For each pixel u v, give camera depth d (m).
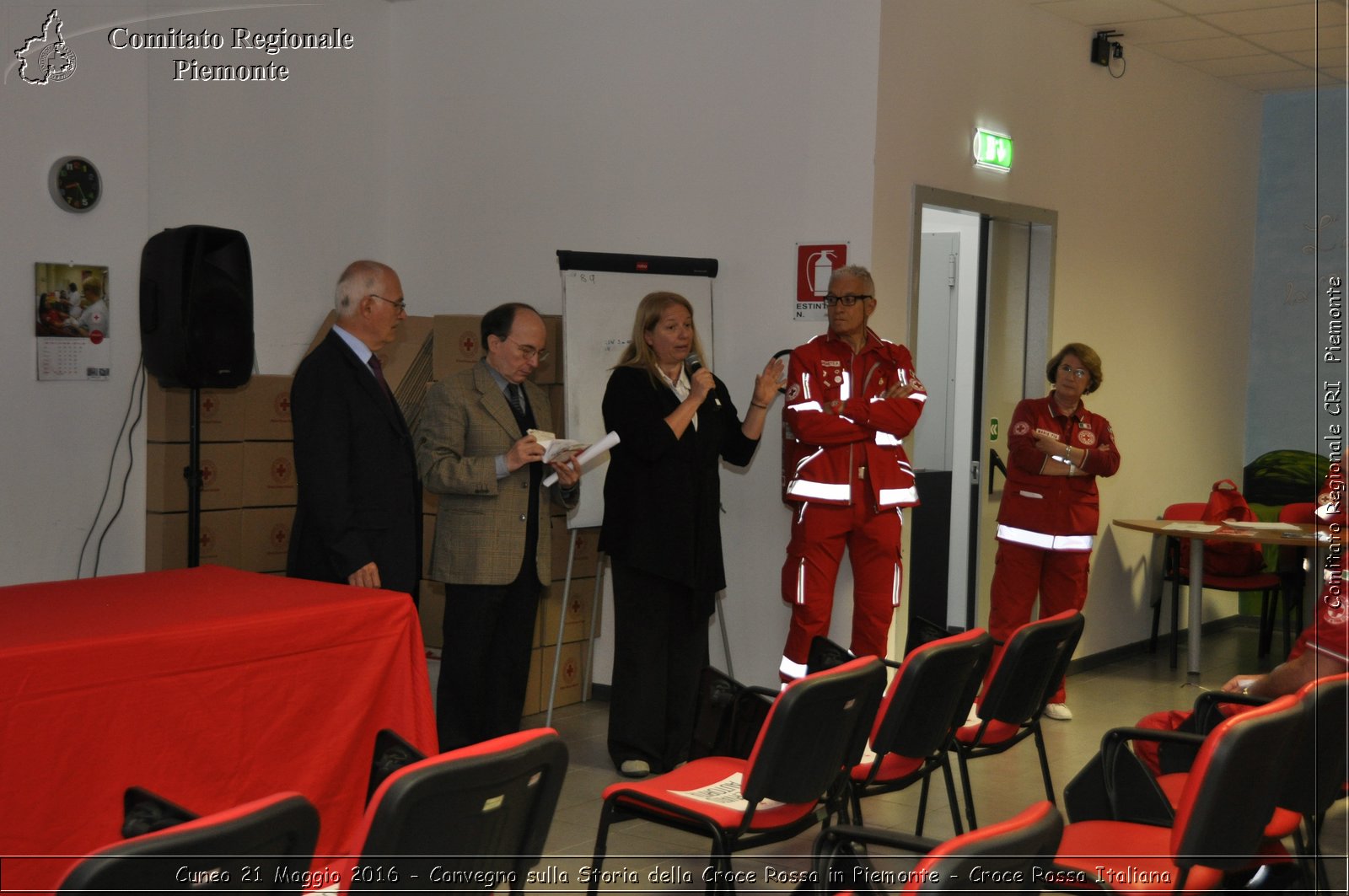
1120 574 6.59
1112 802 2.74
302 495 3.45
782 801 2.46
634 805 2.55
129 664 2.27
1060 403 5.11
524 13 5.65
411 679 2.81
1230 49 6.35
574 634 5.29
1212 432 7.41
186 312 4.17
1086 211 6.07
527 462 3.76
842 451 4.38
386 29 6.07
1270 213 7.60
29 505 4.47
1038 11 5.60
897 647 5.04
